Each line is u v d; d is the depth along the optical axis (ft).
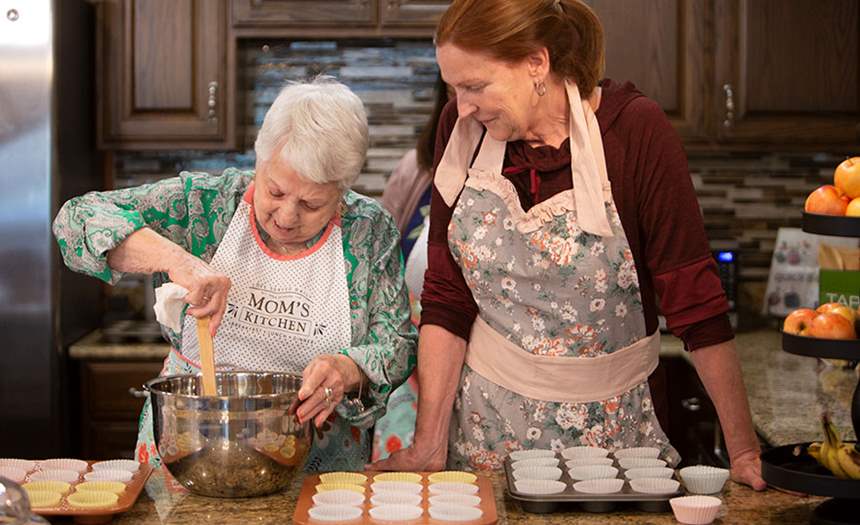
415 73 14.48
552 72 6.36
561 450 6.61
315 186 5.99
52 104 12.62
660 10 13.17
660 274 6.43
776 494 5.87
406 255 10.75
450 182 6.75
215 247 6.69
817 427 8.53
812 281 13.85
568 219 6.50
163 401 5.67
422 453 6.69
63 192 12.91
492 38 5.94
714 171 14.62
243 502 5.72
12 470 5.85
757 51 13.17
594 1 13.20
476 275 6.72
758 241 14.67
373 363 6.32
